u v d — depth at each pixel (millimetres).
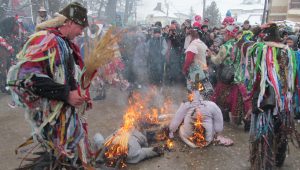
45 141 2609
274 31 3631
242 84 4934
